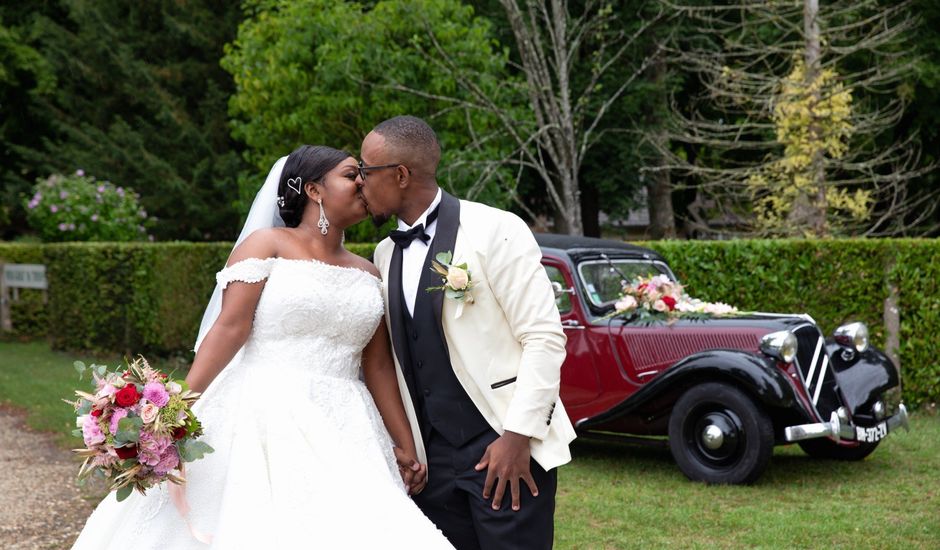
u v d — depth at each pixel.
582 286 6.73
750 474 5.91
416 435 3.10
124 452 2.64
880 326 8.37
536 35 11.09
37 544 4.95
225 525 2.74
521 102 13.01
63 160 20.89
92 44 20.34
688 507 5.52
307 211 3.13
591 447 7.44
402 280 3.09
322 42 11.21
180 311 11.99
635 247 7.29
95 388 2.72
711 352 6.00
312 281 2.98
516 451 2.80
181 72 20.36
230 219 20.00
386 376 3.25
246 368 3.02
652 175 17.62
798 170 12.09
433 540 2.84
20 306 15.72
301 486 2.82
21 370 11.91
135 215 15.88
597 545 4.81
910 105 16.53
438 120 11.52
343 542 2.77
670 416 6.25
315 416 2.92
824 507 5.53
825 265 8.43
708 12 17.23
